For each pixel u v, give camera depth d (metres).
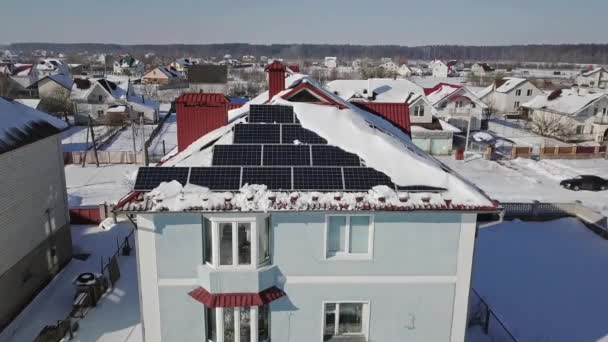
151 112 69.94
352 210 11.48
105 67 168.88
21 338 17.95
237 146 13.68
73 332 18.20
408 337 13.30
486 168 45.31
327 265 12.41
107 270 23.23
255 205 11.41
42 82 75.50
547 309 20.69
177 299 12.42
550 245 28.06
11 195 18.77
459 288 12.85
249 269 12.02
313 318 12.91
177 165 13.22
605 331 19.03
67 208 24.14
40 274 21.25
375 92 58.16
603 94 57.72
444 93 63.44
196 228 11.80
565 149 48.81
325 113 15.29
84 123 68.88
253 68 188.88
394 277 12.66
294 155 13.38
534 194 37.31
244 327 12.71
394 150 13.48
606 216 32.06
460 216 12.20
